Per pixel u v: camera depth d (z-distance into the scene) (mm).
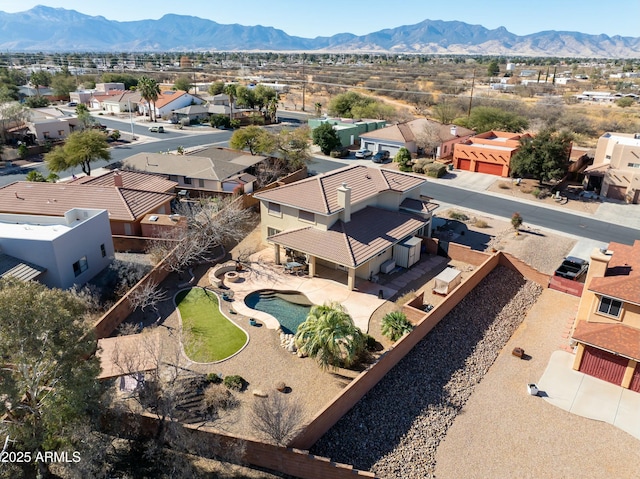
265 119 103125
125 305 28609
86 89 143250
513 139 71188
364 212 37562
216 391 22484
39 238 29578
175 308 30266
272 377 24141
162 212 43656
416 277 35281
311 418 21219
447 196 55812
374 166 67062
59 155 55406
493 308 32594
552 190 57219
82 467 16109
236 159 60156
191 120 101500
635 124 92875
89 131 61188
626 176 54438
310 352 24609
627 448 21703
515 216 44625
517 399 24688
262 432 20078
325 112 115125
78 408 16062
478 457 21109
